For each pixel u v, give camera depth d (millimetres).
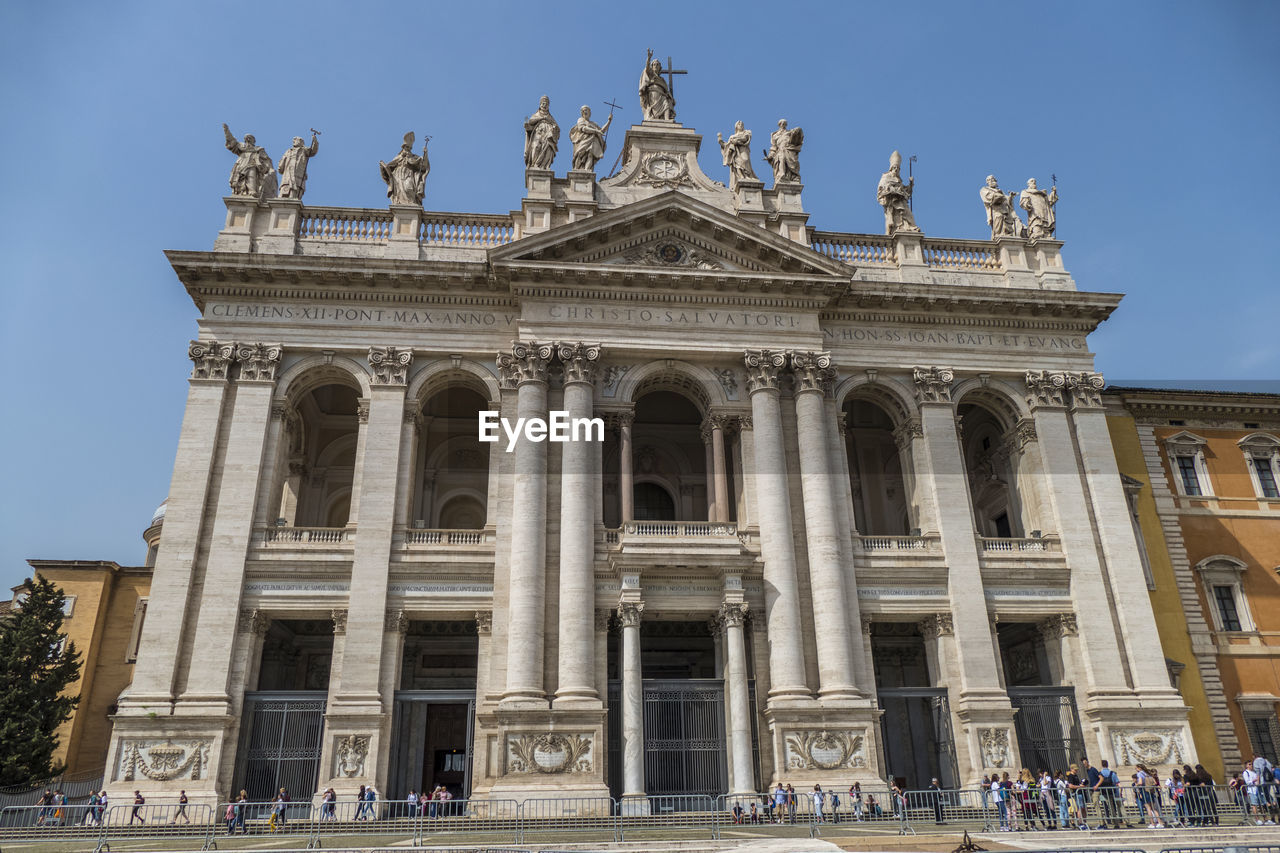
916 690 33594
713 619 33281
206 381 34344
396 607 32406
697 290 36406
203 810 28797
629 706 30625
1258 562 41250
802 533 34406
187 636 31250
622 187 39031
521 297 35750
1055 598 35312
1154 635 34750
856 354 37594
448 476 41562
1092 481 36969
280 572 32531
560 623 31641
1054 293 38281
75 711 41906
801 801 29906
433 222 37844
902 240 39906
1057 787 28031
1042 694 34281
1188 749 33125
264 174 38375
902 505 43219
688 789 30953
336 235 37312
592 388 34938
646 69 41812
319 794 29188
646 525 33594
